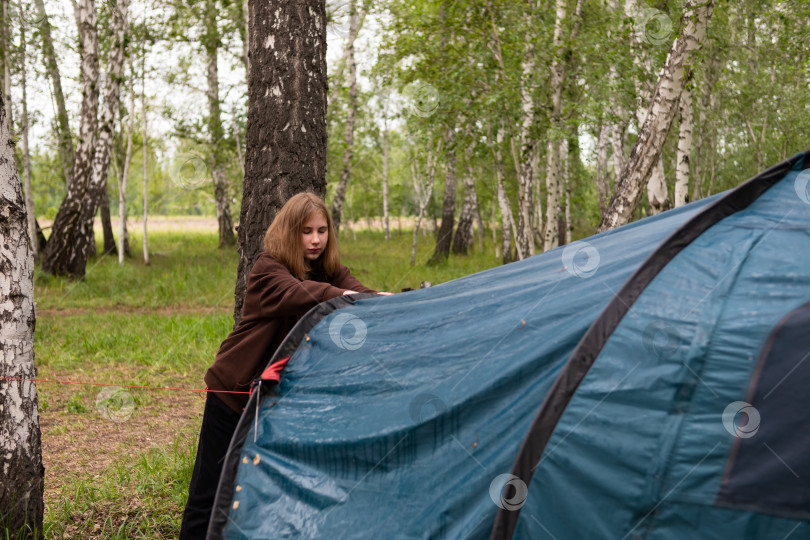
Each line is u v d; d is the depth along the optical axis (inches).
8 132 107.0
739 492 61.7
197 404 230.4
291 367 89.0
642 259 77.3
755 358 64.0
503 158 466.0
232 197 959.6
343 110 696.4
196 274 611.2
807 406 62.0
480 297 87.0
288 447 81.8
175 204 1263.5
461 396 73.9
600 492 64.1
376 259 860.0
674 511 62.9
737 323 65.9
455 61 411.2
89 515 135.4
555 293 80.0
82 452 178.4
